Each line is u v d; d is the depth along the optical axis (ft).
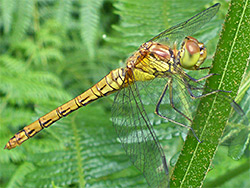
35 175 0.70
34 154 0.71
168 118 0.67
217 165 0.71
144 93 0.69
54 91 0.78
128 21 0.73
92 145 0.71
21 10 0.84
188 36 0.67
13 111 0.79
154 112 0.68
